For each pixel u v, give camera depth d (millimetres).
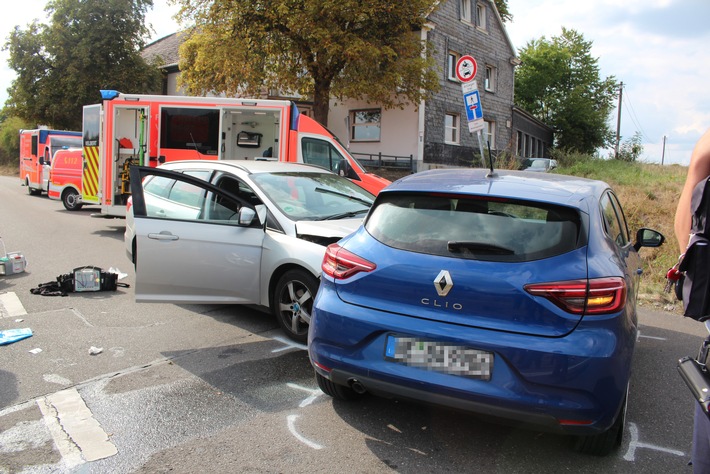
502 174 3652
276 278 5012
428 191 3244
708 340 1983
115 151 10859
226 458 3039
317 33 16438
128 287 6957
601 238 2961
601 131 42625
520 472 2949
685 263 1959
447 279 2869
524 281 2730
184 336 5098
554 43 43875
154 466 2949
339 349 3189
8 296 6398
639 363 4766
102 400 3738
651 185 13141
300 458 3047
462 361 2793
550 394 2635
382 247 3174
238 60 17703
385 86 18469
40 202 19141
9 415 3502
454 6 24781
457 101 25031
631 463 3076
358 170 10898
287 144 10273
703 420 1998
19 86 29859
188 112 10609
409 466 2984
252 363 4449
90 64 28984
